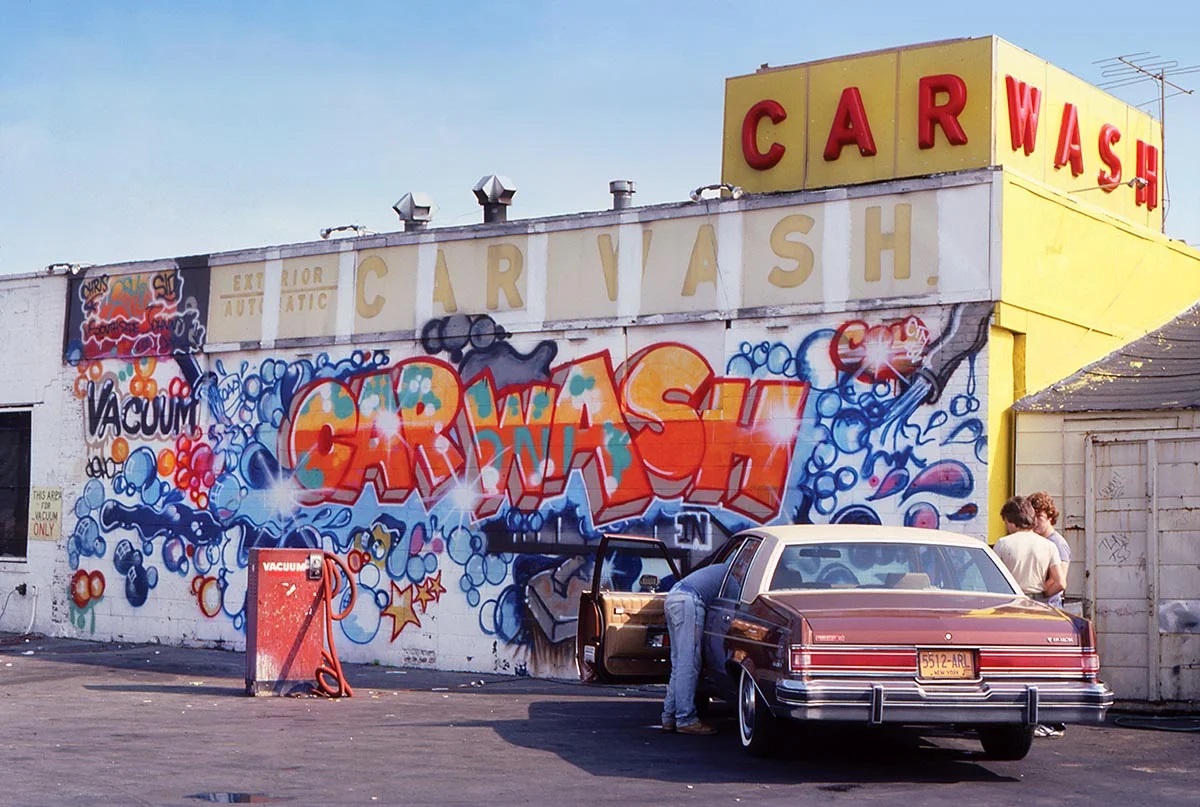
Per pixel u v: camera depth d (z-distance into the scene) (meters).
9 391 20.19
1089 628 8.57
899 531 9.83
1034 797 8.08
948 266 13.07
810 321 13.80
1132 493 12.26
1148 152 20.36
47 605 19.50
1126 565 12.23
